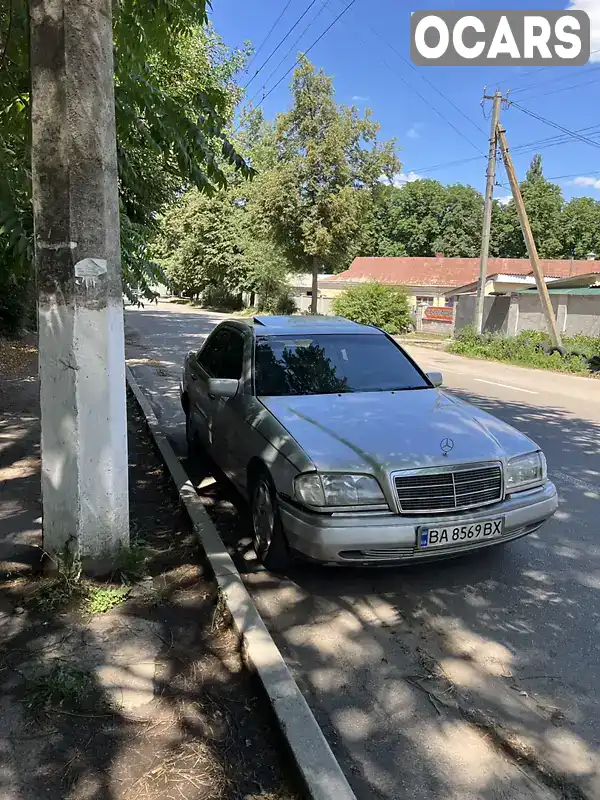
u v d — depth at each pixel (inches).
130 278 281.4
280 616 143.7
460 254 2348.7
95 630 128.2
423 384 207.5
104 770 93.1
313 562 144.6
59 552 141.1
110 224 131.6
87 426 135.7
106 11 126.0
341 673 123.2
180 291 2379.4
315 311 1262.3
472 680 122.0
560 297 890.7
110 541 142.6
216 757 96.8
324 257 1226.0
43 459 139.1
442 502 145.2
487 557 178.4
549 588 160.4
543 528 202.1
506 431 170.7
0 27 190.5
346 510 141.8
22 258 175.2
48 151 125.2
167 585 147.6
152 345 745.0
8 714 103.5
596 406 446.9
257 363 199.5
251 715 106.8
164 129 199.9
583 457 293.9
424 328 1290.6
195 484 233.3
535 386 549.3
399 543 140.6
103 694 109.5
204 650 124.2
